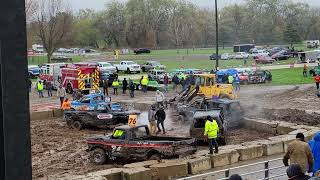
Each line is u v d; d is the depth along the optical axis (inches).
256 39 6387.8
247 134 1115.9
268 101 1669.5
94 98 1286.9
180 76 2166.6
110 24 5762.8
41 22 3422.7
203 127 973.8
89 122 1221.1
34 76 2812.5
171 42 5787.4
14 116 90.4
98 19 5851.4
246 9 6648.6
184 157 796.6
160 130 1139.9
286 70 2888.8
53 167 829.8
